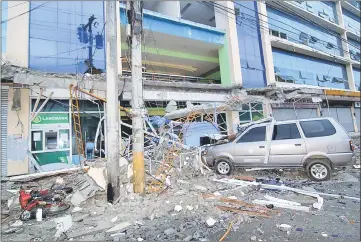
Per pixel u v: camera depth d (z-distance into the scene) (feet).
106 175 18.51
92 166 20.65
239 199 16.80
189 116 39.11
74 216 14.62
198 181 22.27
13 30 30.01
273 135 23.48
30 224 13.73
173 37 45.75
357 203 15.76
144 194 17.81
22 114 28.89
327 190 18.65
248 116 50.42
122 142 32.68
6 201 18.21
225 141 27.53
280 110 54.95
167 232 11.66
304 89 48.19
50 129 31.04
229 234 11.53
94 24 36.42
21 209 15.99
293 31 67.31
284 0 62.80
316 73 71.97
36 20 32.37
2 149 27.61
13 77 26.53
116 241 11.04
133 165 18.19
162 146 29.37
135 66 18.65
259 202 15.97
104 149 33.30
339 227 12.14
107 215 14.60
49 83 28.76
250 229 12.07
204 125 40.45
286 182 21.22
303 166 22.25
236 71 49.80
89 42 35.70
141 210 14.99
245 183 20.80
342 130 21.75
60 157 31.30
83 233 12.01
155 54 50.37
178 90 40.27
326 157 21.27
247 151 23.95
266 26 57.62
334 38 83.15
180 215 14.08
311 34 73.15
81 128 32.99
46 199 16.87
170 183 20.71
